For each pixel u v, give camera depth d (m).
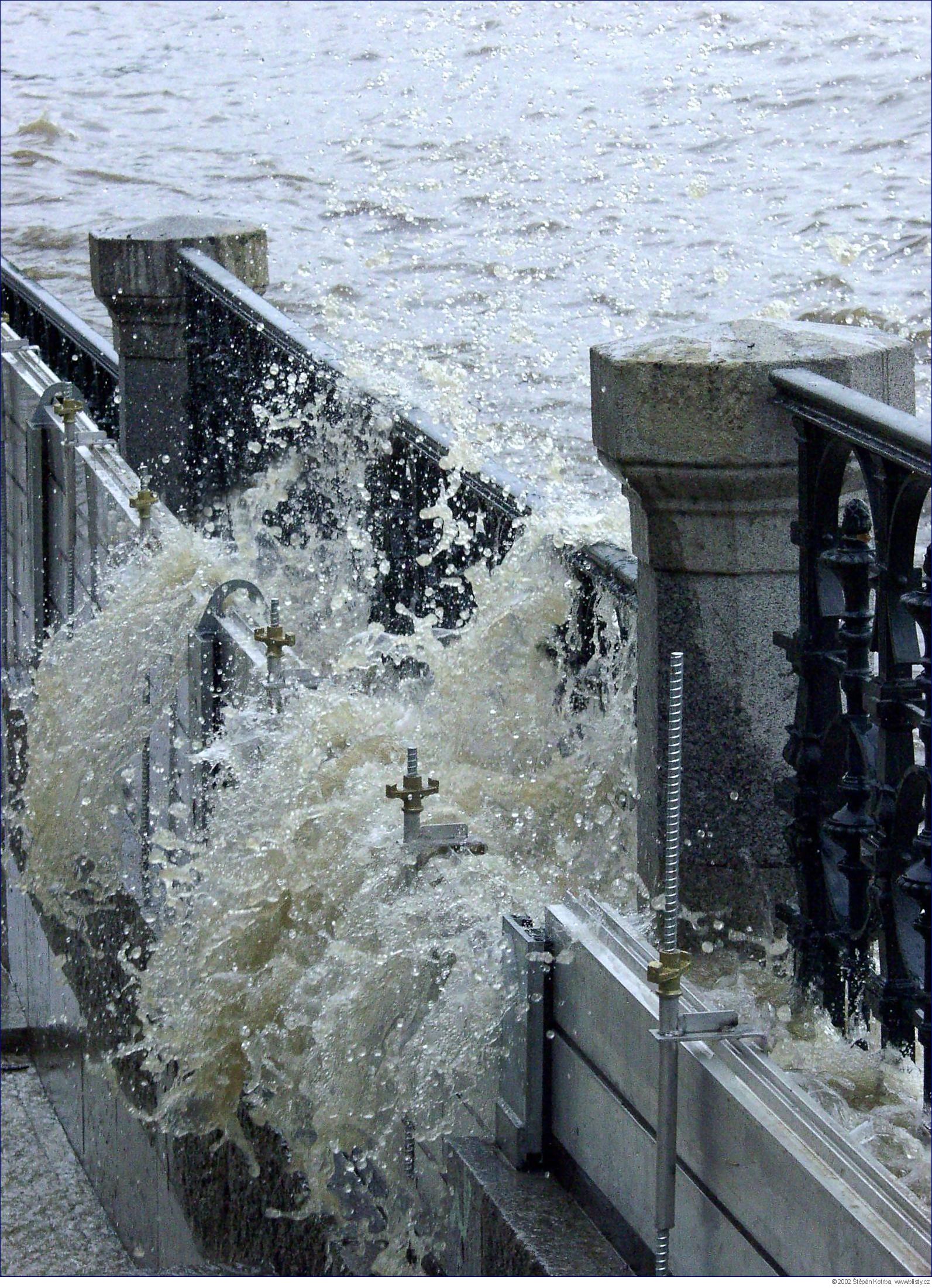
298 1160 10.39
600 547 10.52
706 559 8.68
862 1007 8.06
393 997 9.23
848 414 7.25
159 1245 14.91
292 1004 10.11
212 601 12.51
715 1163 7.00
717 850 9.04
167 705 13.60
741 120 47.97
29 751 17.42
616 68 49.91
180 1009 11.51
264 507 17.38
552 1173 8.53
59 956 18.38
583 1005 8.09
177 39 101.56
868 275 35.62
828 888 8.16
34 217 59.75
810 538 8.04
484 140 45.16
